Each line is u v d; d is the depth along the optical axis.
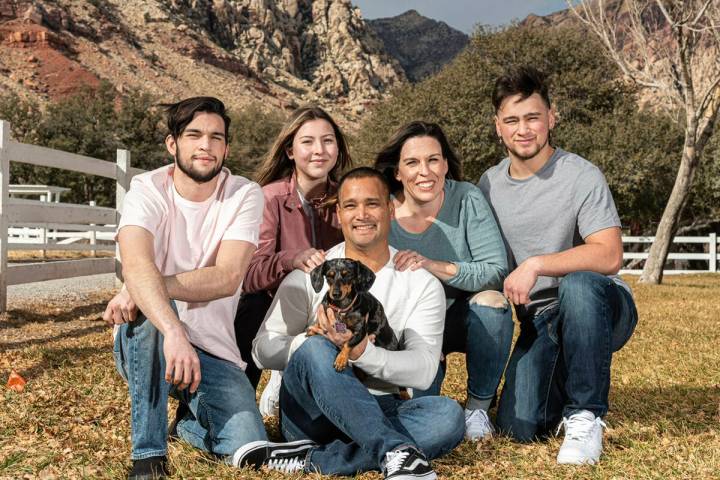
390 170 4.13
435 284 3.65
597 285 3.61
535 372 3.92
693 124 17.86
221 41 165.88
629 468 3.36
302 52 185.75
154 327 3.17
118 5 142.62
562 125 29.80
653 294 14.20
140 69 119.50
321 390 3.18
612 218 3.90
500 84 4.01
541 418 3.93
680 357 6.59
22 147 8.55
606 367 3.62
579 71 31.41
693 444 3.71
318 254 3.69
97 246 11.86
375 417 3.11
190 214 3.51
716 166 26.97
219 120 3.41
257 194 3.64
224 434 3.35
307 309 3.63
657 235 18.59
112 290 11.53
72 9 123.81
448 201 4.09
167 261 3.49
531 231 4.11
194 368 3.06
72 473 3.23
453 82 31.14
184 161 3.38
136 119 56.53
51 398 4.54
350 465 3.26
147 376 3.17
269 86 149.88
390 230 4.14
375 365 3.25
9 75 99.25
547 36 31.55
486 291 3.97
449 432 3.39
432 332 3.58
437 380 4.11
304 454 3.38
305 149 4.37
